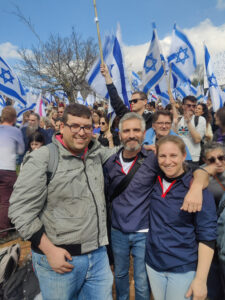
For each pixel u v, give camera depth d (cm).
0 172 377
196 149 386
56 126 514
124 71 401
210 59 577
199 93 850
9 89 532
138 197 203
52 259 158
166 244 179
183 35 452
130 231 202
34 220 158
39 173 157
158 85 507
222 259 175
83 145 167
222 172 203
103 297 177
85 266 171
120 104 316
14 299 225
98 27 301
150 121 338
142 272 207
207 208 170
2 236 309
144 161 207
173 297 175
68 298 169
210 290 199
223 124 261
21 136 412
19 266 262
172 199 181
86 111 166
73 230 165
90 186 175
